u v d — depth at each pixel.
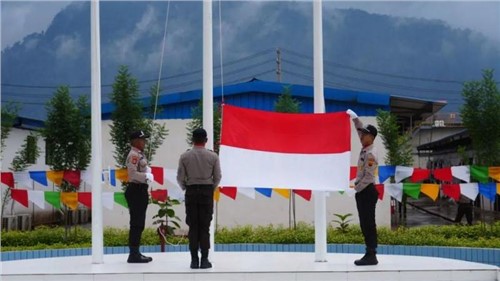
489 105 12.76
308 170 7.39
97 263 7.36
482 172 10.39
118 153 13.02
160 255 8.32
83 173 10.58
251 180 7.32
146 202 7.42
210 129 7.59
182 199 10.77
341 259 7.80
